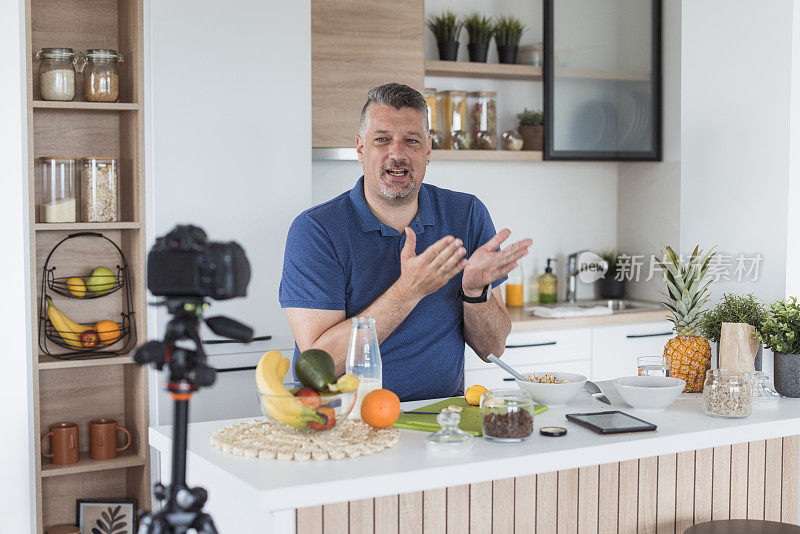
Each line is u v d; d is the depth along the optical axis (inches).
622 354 163.9
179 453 52.6
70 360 123.0
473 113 166.2
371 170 92.6
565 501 75.8
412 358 94.5
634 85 173.8
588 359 160.4
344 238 93.2
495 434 69.8
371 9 149.1
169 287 52.5
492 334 96.7
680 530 82.0
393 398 71.7
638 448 70.7
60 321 124.9
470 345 100.9
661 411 81.6
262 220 132.9
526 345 154.0
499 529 72.3
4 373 115.9
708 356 91.3
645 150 175.0
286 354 135.0
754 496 86.6
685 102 170.9
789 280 177.5
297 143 134.9
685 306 93.1
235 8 129.3
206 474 65.1
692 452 82.4
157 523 51.8
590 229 186.2
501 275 85.0
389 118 91.3
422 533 68.4
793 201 178.4
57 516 130.1
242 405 131.3
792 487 89.2
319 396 67.9
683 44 170.1
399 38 152.0
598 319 161.0
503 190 176.9
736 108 174.1
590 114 171.2
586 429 74.4
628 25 172.6
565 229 183.6
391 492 61.1
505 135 168.7
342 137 147.8
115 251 133.8
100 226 123.6
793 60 177.3
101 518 127.9
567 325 157.8
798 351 88.1
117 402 135.0
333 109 146.9
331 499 59.1
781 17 175.6
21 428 117.2
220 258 52.9
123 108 124.0
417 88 154.3
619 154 173.2
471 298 88.0
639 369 90.2
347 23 147.3
